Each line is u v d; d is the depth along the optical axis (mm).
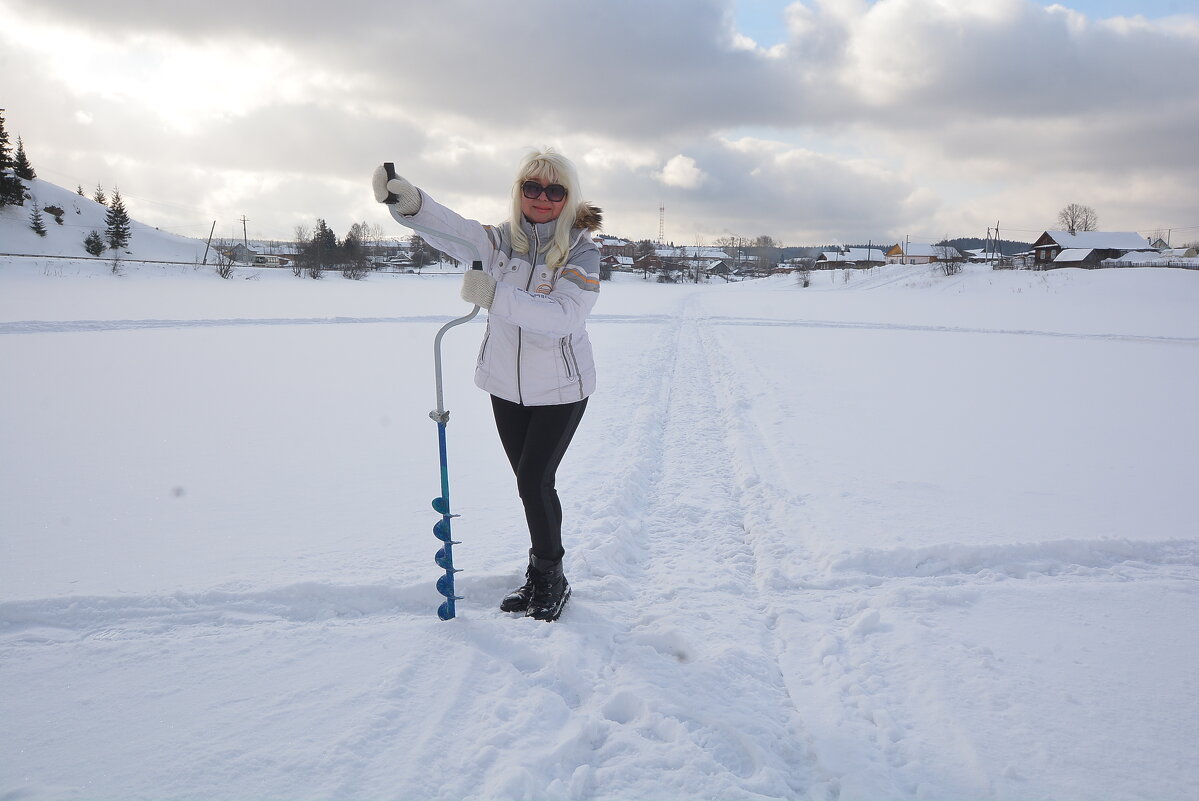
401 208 2549
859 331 17562
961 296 38094
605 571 3281
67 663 2424
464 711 2191
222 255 67250
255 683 2314
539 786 1860
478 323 17969
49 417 6664
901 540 3582
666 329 17750
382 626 2715
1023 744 2074
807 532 3746
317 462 5195
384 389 8453
